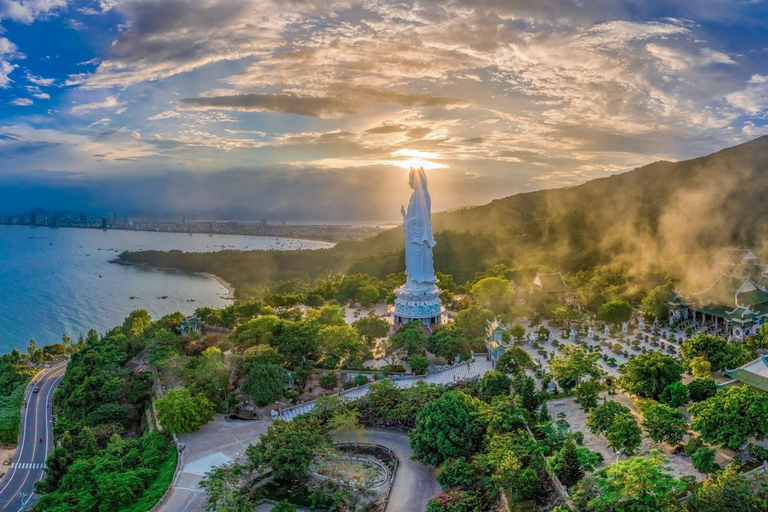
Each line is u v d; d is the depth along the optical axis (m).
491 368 130.12
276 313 190.25
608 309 160.50
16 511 119.25
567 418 101.44
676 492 72.00
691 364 112.44
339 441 104.94
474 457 86.69
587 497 70.19
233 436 110.81
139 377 145.25
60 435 131.00
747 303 149.75
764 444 85.12
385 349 140.25
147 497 93.19
